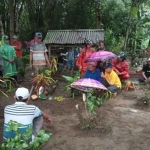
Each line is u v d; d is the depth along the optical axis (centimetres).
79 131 517
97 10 1606
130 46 1738
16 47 1034
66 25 1723
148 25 1683
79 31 1138
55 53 1234
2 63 828
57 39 1075
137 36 1762
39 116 368
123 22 1722
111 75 810
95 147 455
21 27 1850
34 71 859
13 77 880
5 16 1744
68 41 1065
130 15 1414
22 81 939
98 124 552
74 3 1647
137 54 1639
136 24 1669
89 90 568
